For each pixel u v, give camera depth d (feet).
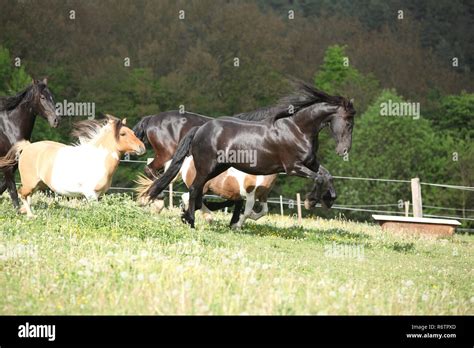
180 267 34.35
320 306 29.91
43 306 28.22
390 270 45.01
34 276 32.01
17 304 28.43
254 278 33.63
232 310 27.99
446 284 41.27
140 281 31.50
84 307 27.96
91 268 33.81
